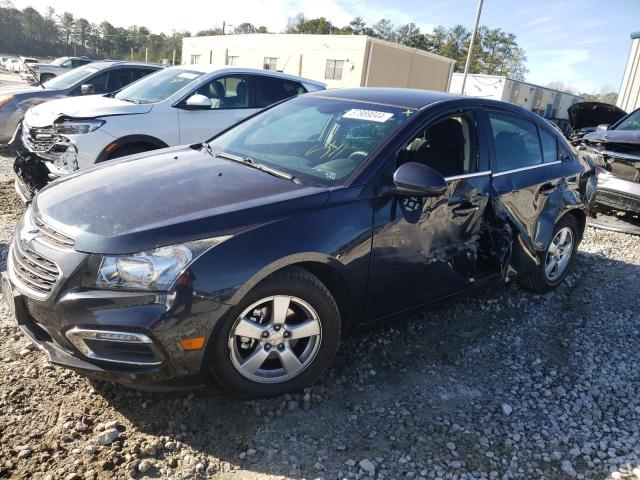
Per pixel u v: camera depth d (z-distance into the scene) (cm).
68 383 286
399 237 309
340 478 240
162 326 238
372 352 345
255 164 329
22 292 255
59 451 239
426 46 8169
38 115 577
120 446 246
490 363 347
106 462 235
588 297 472
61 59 1911
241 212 261
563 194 440
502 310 428
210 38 3819
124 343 240
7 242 467
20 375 289
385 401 297
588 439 278
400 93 385
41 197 295
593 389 324
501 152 386
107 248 240
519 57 7712
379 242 299
